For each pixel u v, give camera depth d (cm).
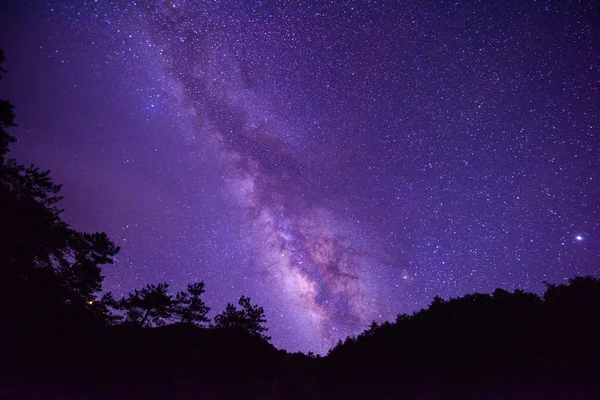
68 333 2138
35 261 1953
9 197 1677
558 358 1800
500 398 1664
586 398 1517
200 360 2759
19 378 1873
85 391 2098
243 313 3231
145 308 2872
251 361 2984
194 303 3080
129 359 2489
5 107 1530
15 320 1867
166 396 2427
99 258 2325
